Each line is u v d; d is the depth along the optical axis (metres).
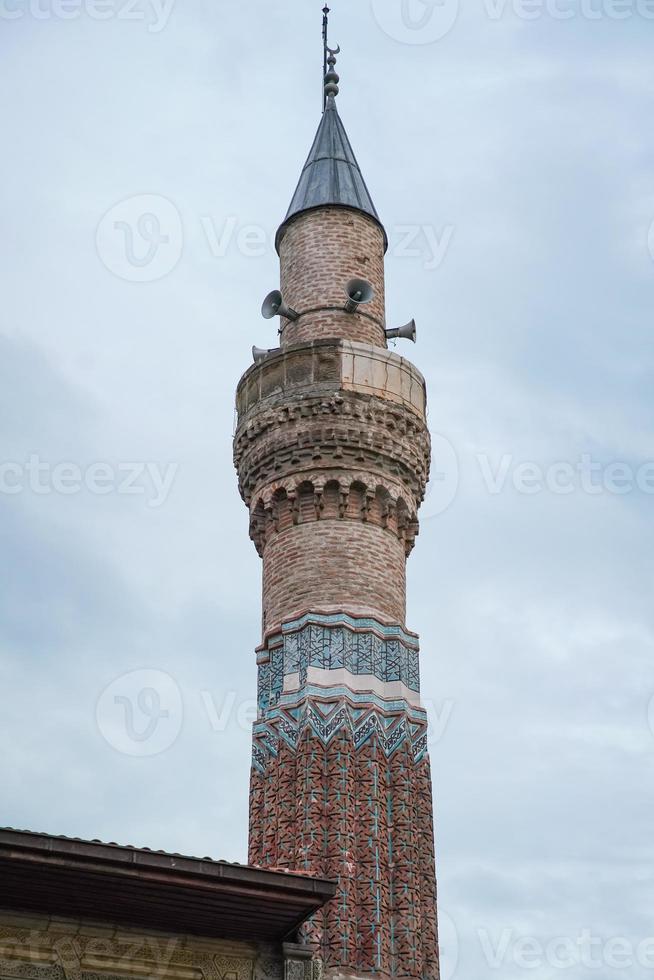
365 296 45.38
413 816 38.97
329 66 53.50
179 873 26.94
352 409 43.62
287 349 45.06
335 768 38.59
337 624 40.88
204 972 28.28
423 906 37.88
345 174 49.19
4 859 25.84
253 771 40.09
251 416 45.00
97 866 26.34
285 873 27.80
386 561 42.81
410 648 41.97
